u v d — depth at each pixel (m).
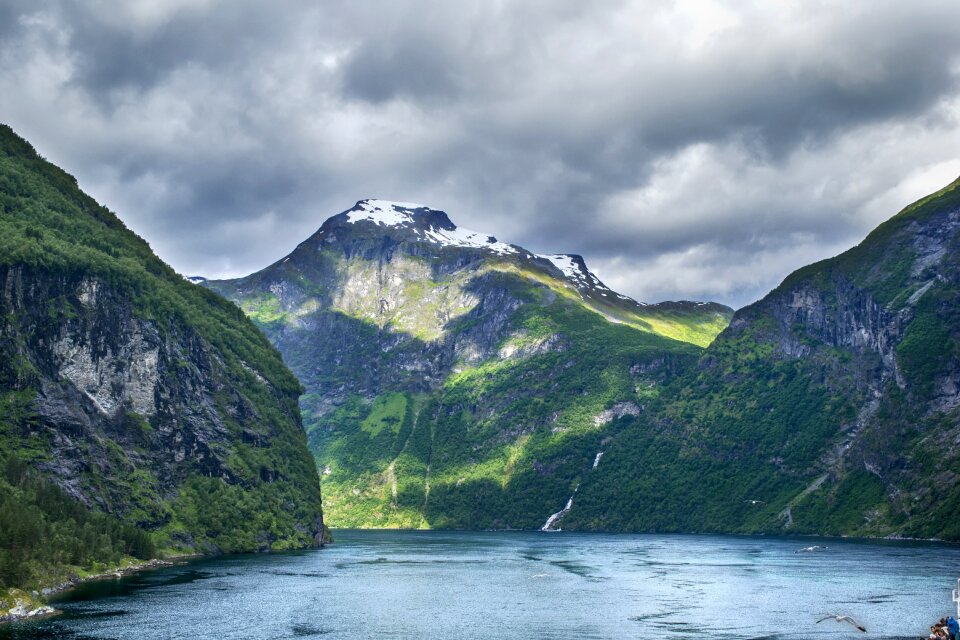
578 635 155.25
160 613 166.88
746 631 158.12
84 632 147.88
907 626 161.38
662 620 169.38
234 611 172.38
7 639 141.12
